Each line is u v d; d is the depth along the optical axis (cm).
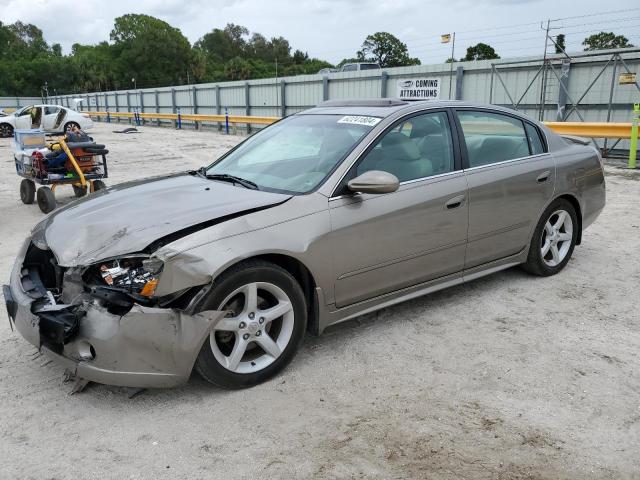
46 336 275
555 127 1231
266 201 319
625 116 1328
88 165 851
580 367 330
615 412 284
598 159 507
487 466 243
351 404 292
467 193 392
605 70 1342
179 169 1290
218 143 2016
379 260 350
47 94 8794
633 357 342
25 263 333
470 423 275
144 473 239
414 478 236
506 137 439
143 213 315
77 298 283
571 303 427
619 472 240
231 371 297
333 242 325
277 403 293
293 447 257
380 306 365
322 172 347
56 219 341
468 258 408
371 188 322
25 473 239
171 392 303
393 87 1942
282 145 398
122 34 10188
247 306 297
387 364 334
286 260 319
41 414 282
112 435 266
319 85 2280
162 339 270
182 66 10175
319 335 346
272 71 9381
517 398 297
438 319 398
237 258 285
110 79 9600
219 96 3030
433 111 398
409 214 359
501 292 449
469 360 339
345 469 241
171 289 271
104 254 283
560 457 249
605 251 560
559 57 1405
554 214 476
